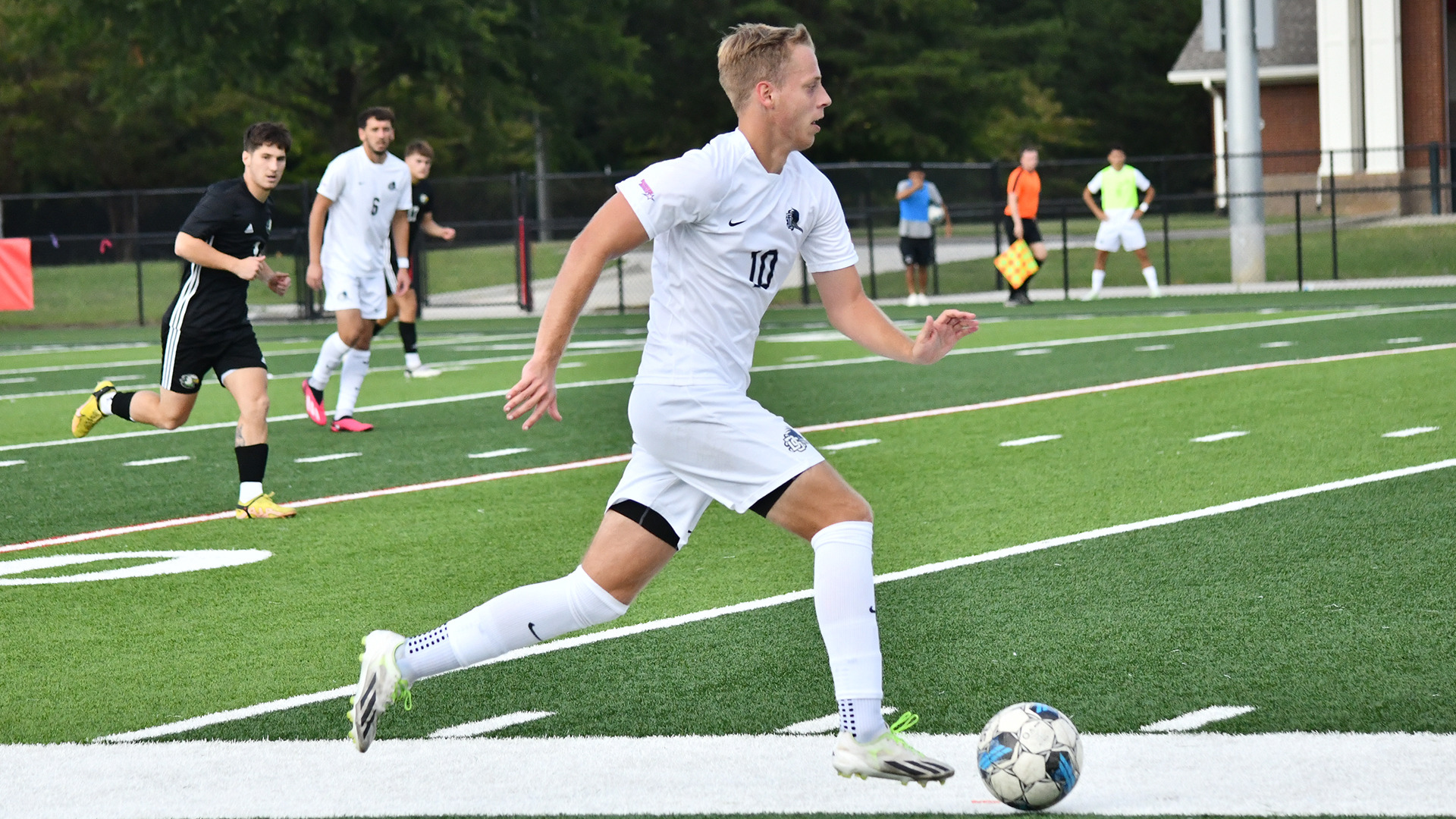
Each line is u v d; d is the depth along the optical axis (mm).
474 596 14055
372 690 9164
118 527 17875
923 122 118562
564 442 23703
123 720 10602
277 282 18250
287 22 84250
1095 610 12656
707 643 12078
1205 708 10078
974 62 118500
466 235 61406
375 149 25156
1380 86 76562
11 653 12445
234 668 11867
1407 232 65688
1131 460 19859
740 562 14938
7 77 107312
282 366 38781
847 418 25172
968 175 85188
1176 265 64188
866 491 18516
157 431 26312
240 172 113000
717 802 8742
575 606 9258
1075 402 25859
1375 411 23156
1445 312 40594
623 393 30359
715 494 9195
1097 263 52312
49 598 14359
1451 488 17078
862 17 120000
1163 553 14602
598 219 8773
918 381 29953
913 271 52312
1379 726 9562
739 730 9984
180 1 80375
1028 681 10805
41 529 17938
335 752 9781
